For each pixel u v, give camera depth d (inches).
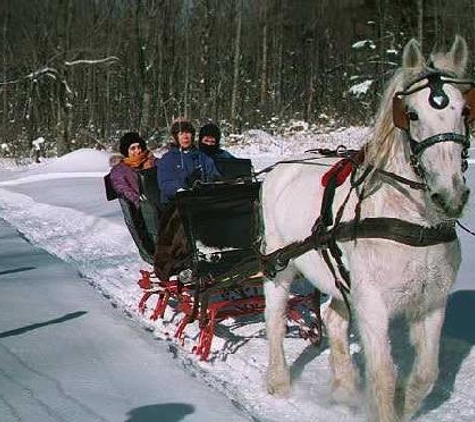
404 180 156.3
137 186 305.3
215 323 238.1
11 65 1549.0
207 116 1364.4
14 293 310.3
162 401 188.5
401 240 157.1
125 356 227.0
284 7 1712.6
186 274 249.6
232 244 241.3
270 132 1242.0
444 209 143.3
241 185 246.8
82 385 200.7
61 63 1312.7
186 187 276.2
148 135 1304.1
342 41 1760.6
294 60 1748.3
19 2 1558.8
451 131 144.8
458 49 160.2
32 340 243.9
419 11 1225.4
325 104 1529.3
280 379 203.5
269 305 211.9
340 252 174.1
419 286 161.3
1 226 524.4
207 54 1391.5
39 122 1444.4
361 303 163.5
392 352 225.0
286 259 198.4
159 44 1470.2
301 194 199.6
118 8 1533.0
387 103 162.9
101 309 284.7
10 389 197.2
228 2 1576.0
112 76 1573.6
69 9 1376.7
